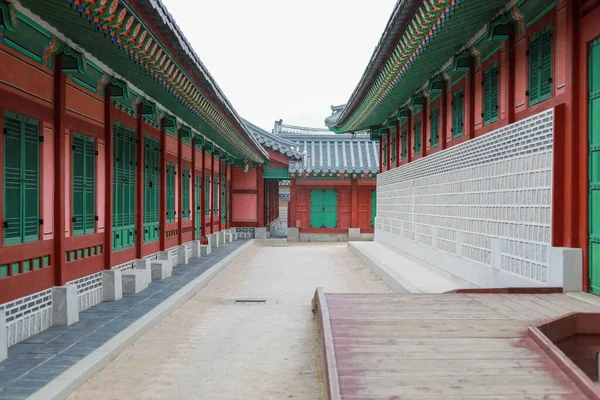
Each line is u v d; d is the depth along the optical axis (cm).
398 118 1836
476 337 576
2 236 703
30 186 773
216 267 1609
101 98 1033
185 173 1789
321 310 694
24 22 705
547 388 460
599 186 708
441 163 1315
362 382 471
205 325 962
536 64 848
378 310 699
